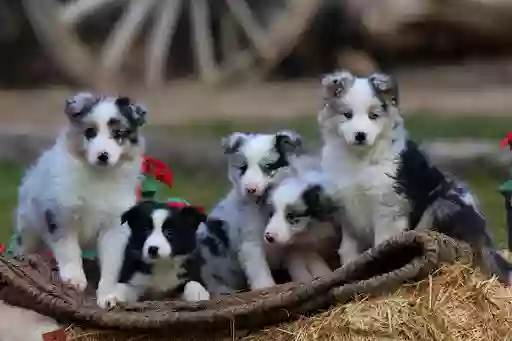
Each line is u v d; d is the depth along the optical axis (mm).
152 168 9562
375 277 6977
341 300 6945
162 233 7953
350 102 8102
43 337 7188
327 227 8523
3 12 25719
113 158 7930
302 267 8633
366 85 8148
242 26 24234
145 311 7293
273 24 23828
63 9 23125
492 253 8258
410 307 6824
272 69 24812
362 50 24984
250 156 8617
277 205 8383
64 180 8102
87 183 8117
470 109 20547
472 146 16375
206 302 7398
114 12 24891
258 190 8477
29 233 8828
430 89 22875
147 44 24453
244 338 7004
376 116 8078
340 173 8273
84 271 8555
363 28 24500
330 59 25047
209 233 8695
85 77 23609
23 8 25562
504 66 24594
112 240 8234
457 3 23703
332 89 8250
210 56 24625
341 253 8445
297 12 23453
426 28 24234
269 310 6980
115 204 8234
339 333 6797
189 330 7020
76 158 8133
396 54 25141
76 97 8227
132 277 8000
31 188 8539
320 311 7016
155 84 24250
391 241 7016
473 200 8422
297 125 18844
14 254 8781
